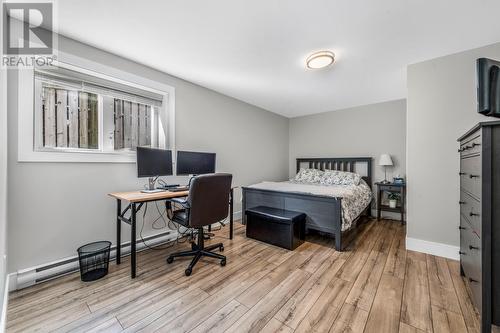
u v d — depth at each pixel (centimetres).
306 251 246
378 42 202
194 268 205
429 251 235
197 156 287
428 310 147
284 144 511
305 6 156
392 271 200
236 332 128
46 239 186
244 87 324
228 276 192
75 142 213
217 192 210
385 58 233
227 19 171
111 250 222
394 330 130
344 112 446
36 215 181
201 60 240
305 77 286
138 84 246
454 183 222
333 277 190
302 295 164
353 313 144
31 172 178
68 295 163
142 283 180
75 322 136
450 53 222
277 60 239
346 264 214
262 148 443
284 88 328
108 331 129
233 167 376
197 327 132
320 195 265
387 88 327
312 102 403
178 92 288
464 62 217
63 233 195
